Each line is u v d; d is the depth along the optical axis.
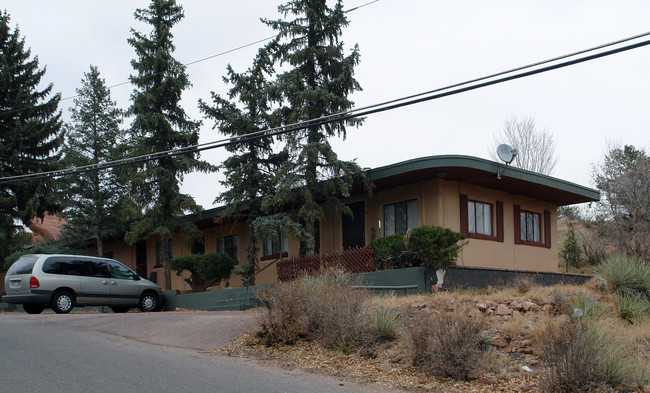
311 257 17.33
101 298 17.17
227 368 8.75
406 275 14.34
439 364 8.09
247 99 20.23
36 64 33.53
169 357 9.52
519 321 9.83
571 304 10.54
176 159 23.00
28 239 41.69
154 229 23.12
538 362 8.17
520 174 17.59
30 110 31.77
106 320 13.34
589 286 12.44
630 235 20.69
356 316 9.94
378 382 8.02
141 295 18.30
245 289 18.64
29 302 15.84
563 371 7.07
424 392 7.58
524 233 20.39
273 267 22.72
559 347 7.34
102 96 32.25
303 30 18.83
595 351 7.30
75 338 11.16
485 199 18.91
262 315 10.83
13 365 8.38
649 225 20.30
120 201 30.14
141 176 22.33
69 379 7.64
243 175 20.50
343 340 9.66
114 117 32.28
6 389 7.04
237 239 24.92
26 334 11.39
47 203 31.89
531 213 20.97
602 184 23.00
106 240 31.95
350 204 20.70
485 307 10.89
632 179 21.27
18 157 30.30
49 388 7.14
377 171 17.64
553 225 21.77
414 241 14.65
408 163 16.62
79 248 30.72
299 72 18.34
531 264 20.27
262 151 21.00
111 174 30.22
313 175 18.55
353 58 18.77
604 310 10.32
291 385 7.78
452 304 11.50
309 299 10.67
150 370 8.39
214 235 26.09
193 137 23.28
